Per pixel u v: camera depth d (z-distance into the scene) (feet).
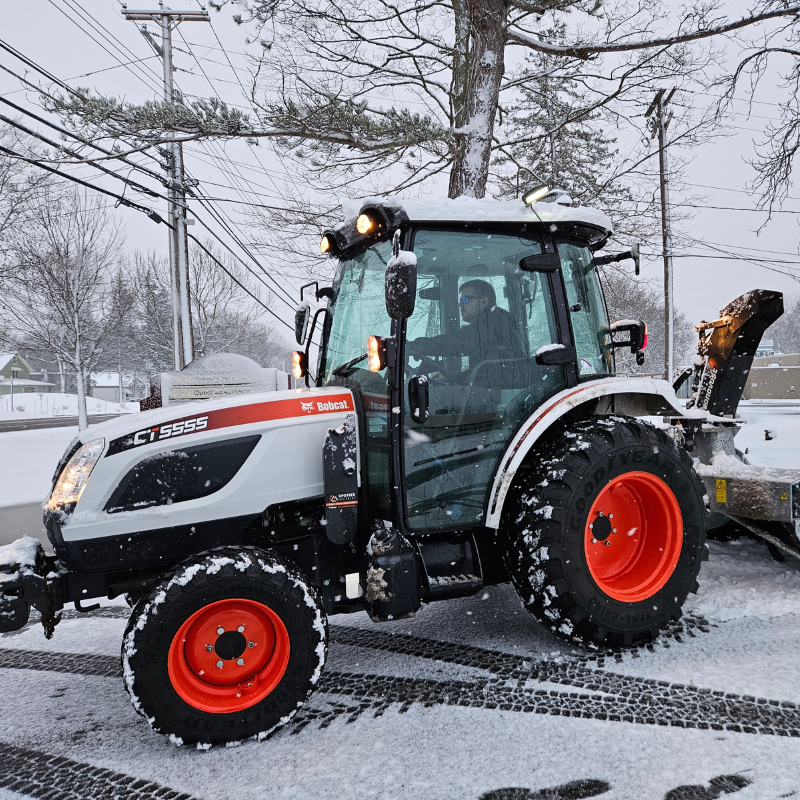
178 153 40.70
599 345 10.73
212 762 7.20
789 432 40.78
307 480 8.73
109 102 24.72
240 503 8.41
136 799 6.56
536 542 9.14
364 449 9.26
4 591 7.70
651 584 9.70
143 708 7.28
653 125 34.96
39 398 143.43
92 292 52.54
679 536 9.86
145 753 7.47
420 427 9.06
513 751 6.99
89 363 53.21
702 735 7.11
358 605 9.19
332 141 26.86
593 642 9.33
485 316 9.58
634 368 77.10
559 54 26.58
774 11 22.76
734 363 13.70
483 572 9.94
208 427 8.43
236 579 7.60
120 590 8.54
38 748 7.63
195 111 25.38
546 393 9.98
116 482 8.00
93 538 7.87
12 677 9.68
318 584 9.08
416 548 9.01
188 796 6.56
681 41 24.84
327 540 9.14
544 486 9.22
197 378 25.96
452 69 30.83
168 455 8.21
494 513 9.22
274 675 7.79
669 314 59.67
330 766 6.93
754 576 12.29
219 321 76.84
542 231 9.89
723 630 10.04
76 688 9.29
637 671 8.81
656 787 6.23
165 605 7.36
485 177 26.50
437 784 6.47
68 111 24.72
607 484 9.39
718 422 13.16
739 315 13.34
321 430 8.86
